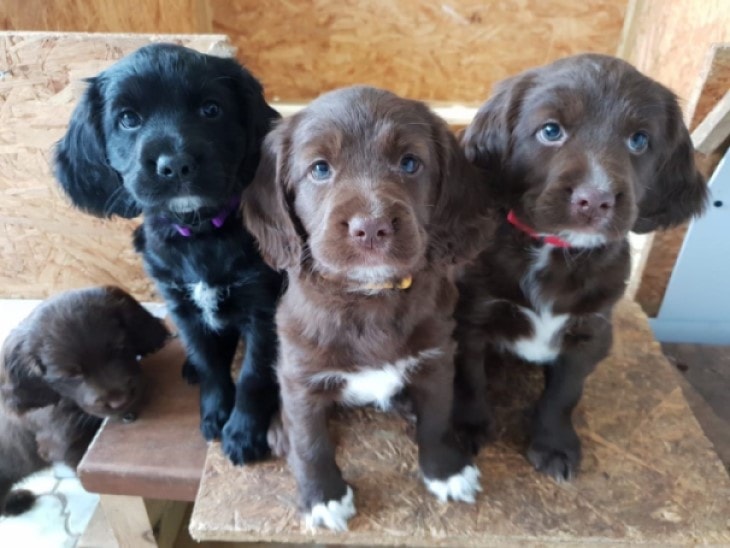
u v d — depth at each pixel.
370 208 0.24
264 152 0.30
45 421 0.45
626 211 0.27
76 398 0.40
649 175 0.30
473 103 0.85
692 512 0.32
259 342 0.37
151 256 0.36
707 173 0.44
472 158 0.32
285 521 0.32
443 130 0.29
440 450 0.33
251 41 0.83
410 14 0.80
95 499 0.53
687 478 0.34
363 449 0.36
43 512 0.52
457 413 0.35
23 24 0.52
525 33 0.81
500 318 0.33
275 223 0.29
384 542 0.32
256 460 0.35
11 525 0.51
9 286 0.58
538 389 0.39
